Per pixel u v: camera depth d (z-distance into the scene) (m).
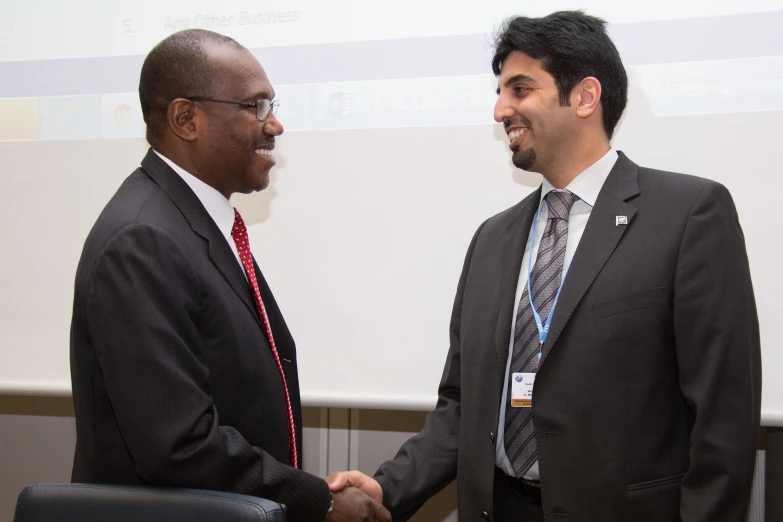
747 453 1.19
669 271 1.26
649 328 1.25
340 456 2.10
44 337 2.02
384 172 1.90
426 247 1.87
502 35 1.46
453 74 1.86
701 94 1.71
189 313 1.15
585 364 1.27
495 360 1.40
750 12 1.69
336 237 1.92
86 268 1.15
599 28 1.42
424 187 1.87
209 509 1.03
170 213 1.22
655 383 1.25
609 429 1.25
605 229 1.33
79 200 2.03
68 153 2.05
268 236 1.95
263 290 1.43
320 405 1.89
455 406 1.60
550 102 1.38
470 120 1.85
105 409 1.18
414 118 1.88
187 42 1.30
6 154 2.08
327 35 1.93
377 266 1.89
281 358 1.40
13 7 2.10
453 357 1.61
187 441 1.07
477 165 1.84
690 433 1.26
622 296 1.27
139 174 1.30
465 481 1.41
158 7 2.02
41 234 2.04
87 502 1.08
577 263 1.32
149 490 1.07
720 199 1.29
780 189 1.66
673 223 1.28
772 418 1.64
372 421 2.09
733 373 1.20
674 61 1.73
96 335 1.11
